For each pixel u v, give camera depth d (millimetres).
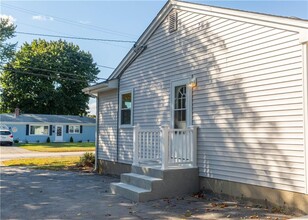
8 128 36812
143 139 8969
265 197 6406
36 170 13828
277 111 6250
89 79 47938
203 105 8047
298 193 5793
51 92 45281
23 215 6070
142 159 8703
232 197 7133
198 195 7715
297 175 5832
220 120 7531
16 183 10039
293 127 5941
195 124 8281
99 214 6113
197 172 8062
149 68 10273
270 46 6449
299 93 5863
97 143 13453
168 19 9508
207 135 7883
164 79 9539
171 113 9133
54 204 6996
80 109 48531
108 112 12742
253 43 6812
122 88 11797
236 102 7137
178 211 6273
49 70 40969
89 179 11016
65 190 8773
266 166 6414
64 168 14617
